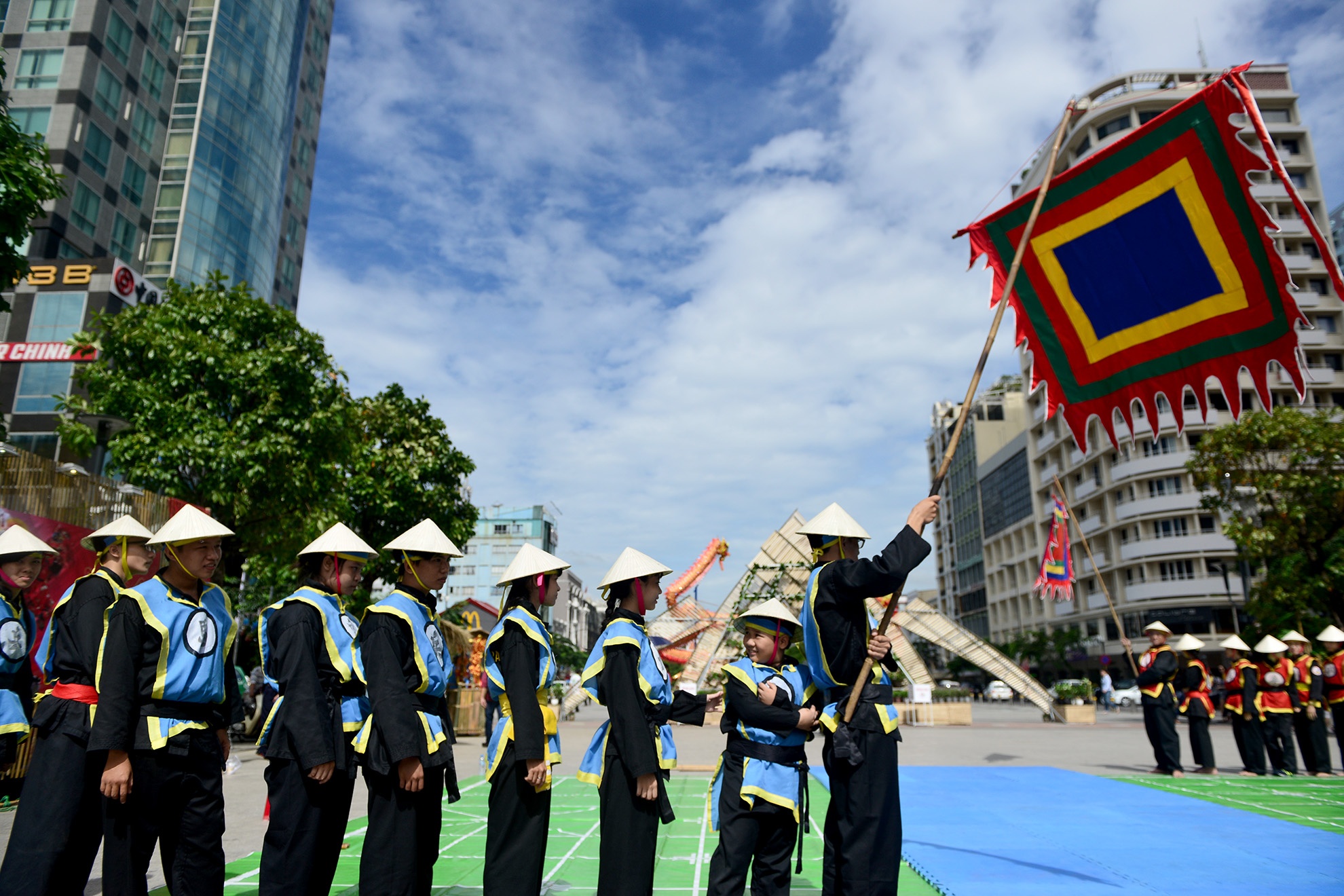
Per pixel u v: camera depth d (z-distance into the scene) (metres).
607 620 4.81
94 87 36.22
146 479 15.85
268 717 4.82
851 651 4.68
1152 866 6.71
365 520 23.38
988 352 5.59
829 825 4.92
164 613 4.53
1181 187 7.01
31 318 31.16
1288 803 9.96
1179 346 7.08
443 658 4.86
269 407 16.83
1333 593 25.39
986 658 29.00
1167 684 12.89
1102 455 55.88
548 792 4.71
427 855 4.57
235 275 43.31
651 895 4.46
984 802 9.96
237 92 44.06
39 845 4.38
